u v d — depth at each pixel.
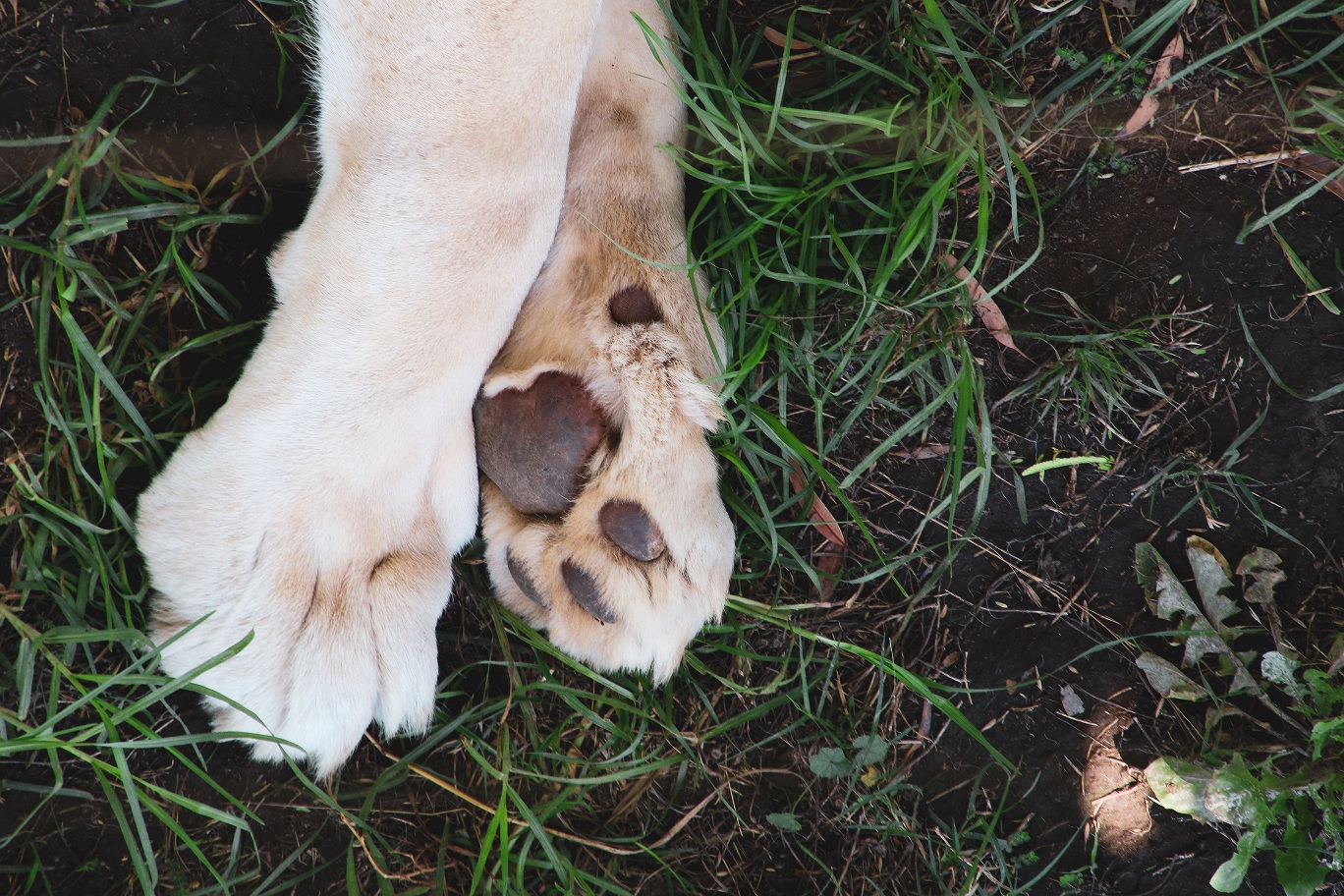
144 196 2.28
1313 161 2.35
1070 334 2.35
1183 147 2.35
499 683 2.34
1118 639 2.37
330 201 2.19
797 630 2.33
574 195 2.23
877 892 2.35
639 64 2.24
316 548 2.21
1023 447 2.36
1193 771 2.36
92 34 2.28
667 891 2.35
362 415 2.20
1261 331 2.36
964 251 2.34
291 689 2.21
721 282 2.32
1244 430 2.36
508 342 2.22
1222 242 2.36
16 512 2.27
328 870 2.33
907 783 2.36
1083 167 2.35
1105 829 2.37
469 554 2.33
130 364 2.29
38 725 2.28
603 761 2.32
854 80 2.31
